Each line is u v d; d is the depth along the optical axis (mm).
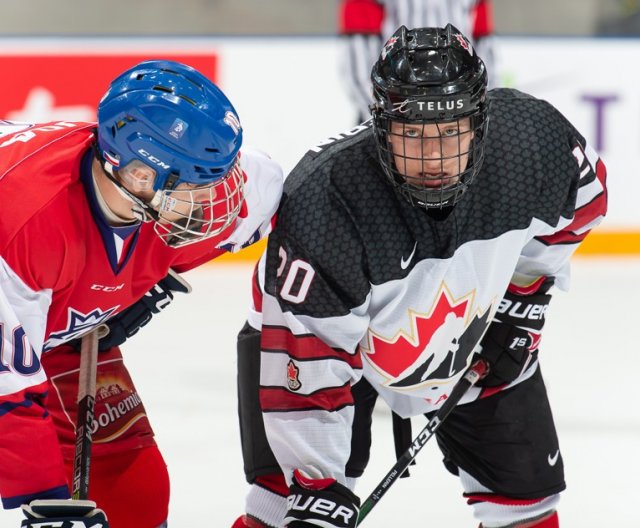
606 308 17656
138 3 20859
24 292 6680
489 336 8219
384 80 6785
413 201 6996
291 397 7492
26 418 6695
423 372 7809
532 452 8273
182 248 7691
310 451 7418
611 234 20312
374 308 7465
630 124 20141
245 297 18141
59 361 8406
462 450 8516
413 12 15727
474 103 6699
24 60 19531
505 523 8445
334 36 19828
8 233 6586
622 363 15180
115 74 19734
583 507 10992
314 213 7148
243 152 7770
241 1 20969
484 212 7297
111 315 7812
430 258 7230
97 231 7043
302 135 19969
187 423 12938
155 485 8203
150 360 15117
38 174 6789
